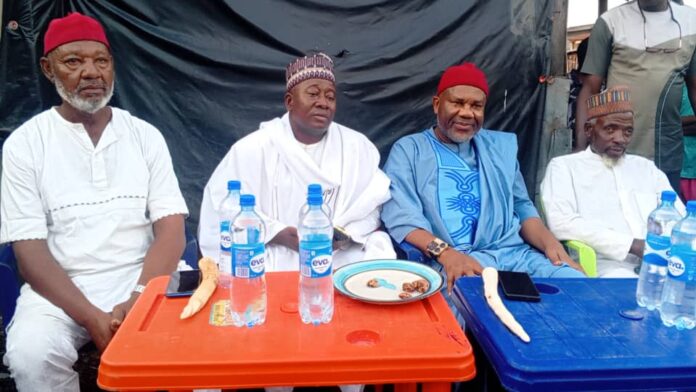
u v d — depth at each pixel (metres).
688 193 3.75
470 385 1.87
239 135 3.37
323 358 1.24
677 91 3.42
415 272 1.80
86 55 2.17
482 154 2.82
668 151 3.51
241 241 1.44
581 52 4.30
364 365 1.25
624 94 2.82
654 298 1.59
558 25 3.64
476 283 1.80
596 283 1.81
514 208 2.94
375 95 3.45
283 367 1.23
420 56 3.45
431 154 2.83
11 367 1.90
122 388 1.21
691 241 1.49
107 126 2.33
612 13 3.51
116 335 1.36
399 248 2.72
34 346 1.88
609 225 2.85
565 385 1.23
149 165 2.42
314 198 1.45
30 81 3.15
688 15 3.40
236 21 3.26
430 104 3.51
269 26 3.28
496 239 2.73
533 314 1.54
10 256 2.28
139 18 3.20
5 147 2.20
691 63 3.47
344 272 1.79
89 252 2.21
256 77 3.32
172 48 3.23
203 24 3.25
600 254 2.76
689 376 1.25
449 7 3.44
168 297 1.61
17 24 3.09
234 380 1.23
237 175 2.60
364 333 1.38
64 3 3.14
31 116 3.18
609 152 2.89
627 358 1.28
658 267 1.59
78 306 1.98
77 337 2.06
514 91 3.61
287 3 3.29
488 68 3.53
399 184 2.77
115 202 2.28
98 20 3.16
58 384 1.95
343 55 3.38
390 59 3.41
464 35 3.48
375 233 2.69
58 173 2.21
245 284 1.42
